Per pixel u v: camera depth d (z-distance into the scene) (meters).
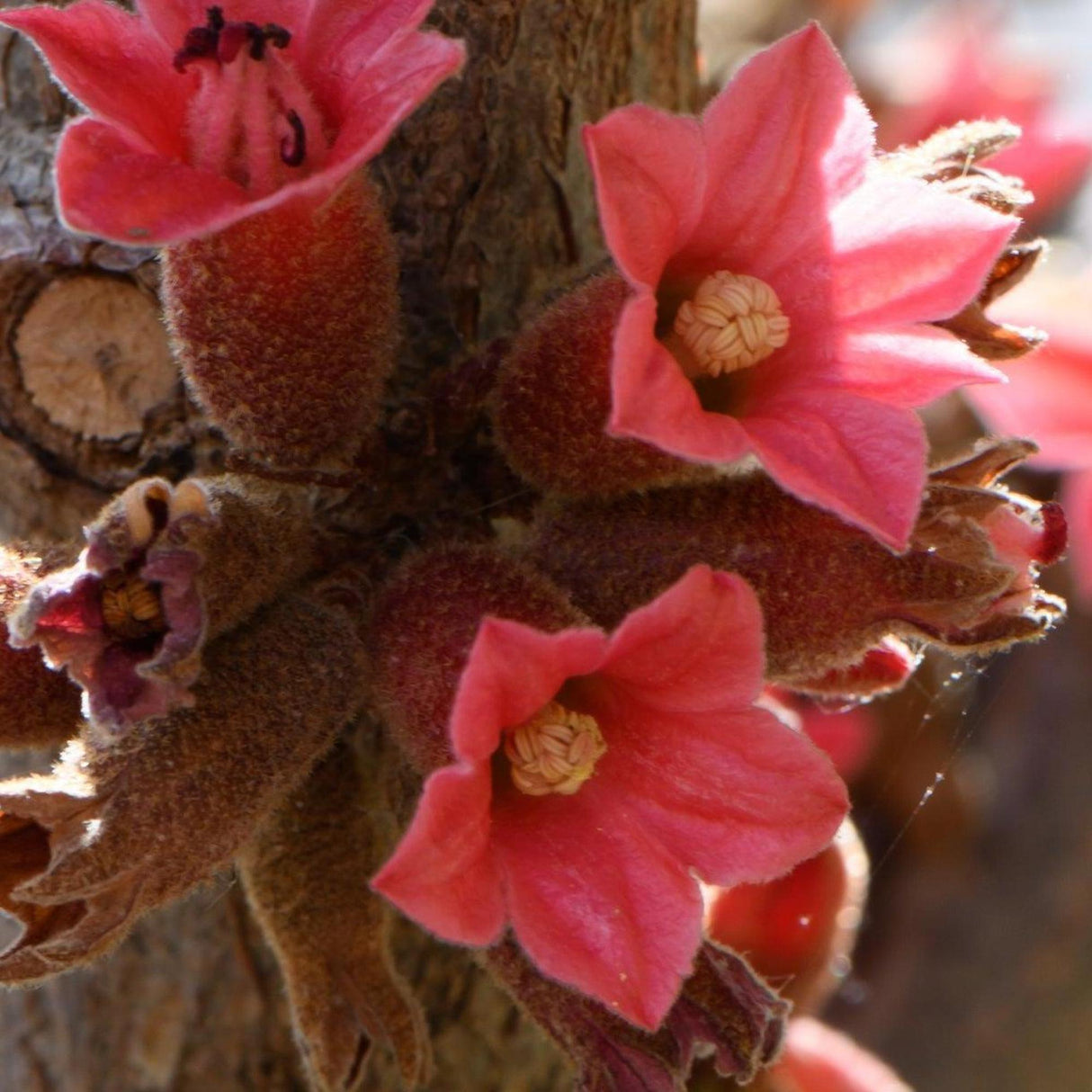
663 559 0.26
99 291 0.27
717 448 0.24
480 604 0.25
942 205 0.25
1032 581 0.26
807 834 0.25
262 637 0.26
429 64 0.24
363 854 0.27
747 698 0.25
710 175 0.25
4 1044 0.30
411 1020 0.27
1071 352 0.33
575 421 0.26
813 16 0.40
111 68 0.25
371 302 0.26
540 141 0.28
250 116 0.25
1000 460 0.26
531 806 0.25
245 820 0.25
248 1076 0.30
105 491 0.28
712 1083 0.29
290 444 0.26
